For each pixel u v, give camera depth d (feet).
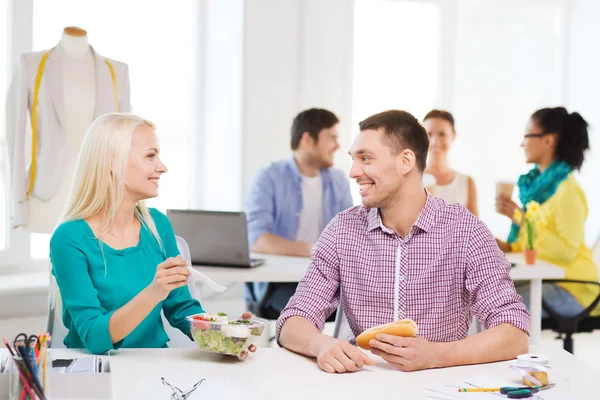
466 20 18.65
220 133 16.93
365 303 7.63
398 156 7.36
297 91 16.99
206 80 17.13
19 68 13.37
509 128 19.03
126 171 7.31
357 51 17.98
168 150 17.10
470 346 6.80
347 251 7.68
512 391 5.81
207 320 6.76
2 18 15.35
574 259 13.57
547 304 12.85
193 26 17.03
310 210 14.47
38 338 5.41
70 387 5.70
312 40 17.06
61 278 7.09
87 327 6.78
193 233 11.89
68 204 7.39
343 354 6.52
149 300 6.66
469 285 7.49
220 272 11.51
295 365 6.67
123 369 6.39
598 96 18.80
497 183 14.21
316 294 7.63
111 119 7.38
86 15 16.01
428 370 6.58
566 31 19.15
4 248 15.62
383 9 18.08
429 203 7.61
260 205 14.08
